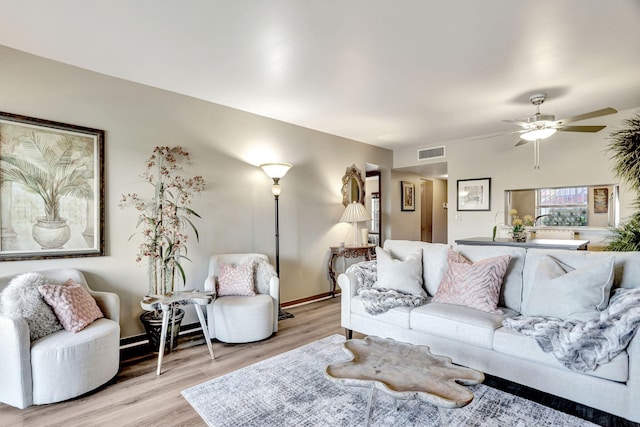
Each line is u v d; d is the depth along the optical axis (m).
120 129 3.12
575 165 4.65
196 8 2.08
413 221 7.44
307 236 4.89
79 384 2.21
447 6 2.06
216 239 3.82
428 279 3.14
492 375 2.26
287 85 3.33
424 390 1.53
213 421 1.96
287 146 4.62
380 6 2.06
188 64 2.86
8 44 2.53
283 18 2.19
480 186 5.53
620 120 4.29
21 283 2.29
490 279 2.60
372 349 2.02
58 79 2.79
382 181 6.71
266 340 3.29
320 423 1.93
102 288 3.00
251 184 4.18
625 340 1.76
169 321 3.00
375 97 3.67
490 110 4.13
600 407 1.84
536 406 2.07
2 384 2.12
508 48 2.60
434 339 2.54
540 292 2.33
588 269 2.16
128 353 2.98
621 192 4.31
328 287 5.20
